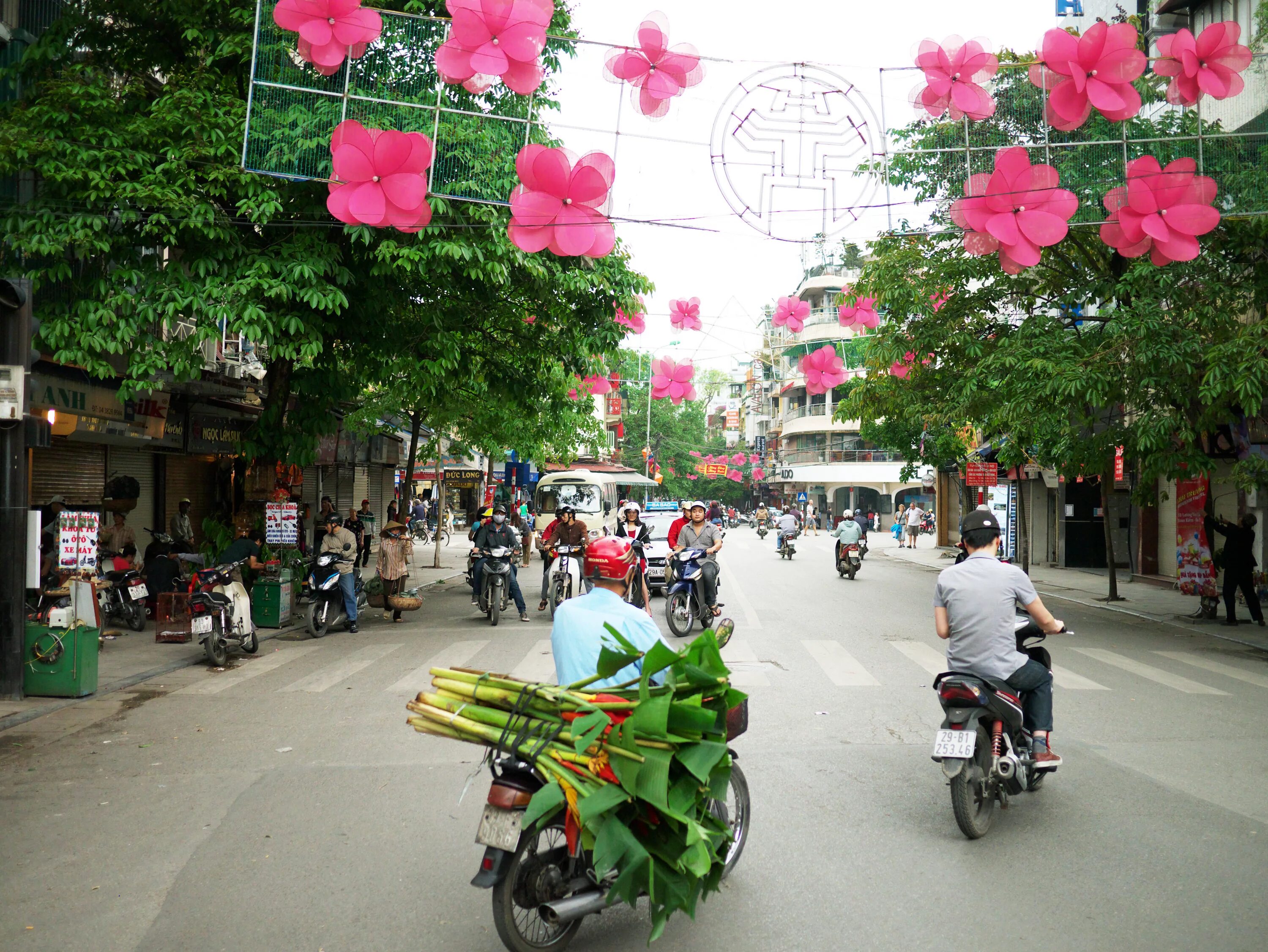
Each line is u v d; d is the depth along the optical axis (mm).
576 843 3947
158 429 17156
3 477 9109
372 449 31531
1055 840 5281
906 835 5375
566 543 16562
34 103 12094
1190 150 11539
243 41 12367
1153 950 3961
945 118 10477
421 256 12086
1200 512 17109
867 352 17844
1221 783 6348
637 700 3924
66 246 11977
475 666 10977
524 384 17453
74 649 9164
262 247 12844
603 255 9039
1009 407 14062
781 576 24797
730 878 4781
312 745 7461
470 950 4027
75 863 5051
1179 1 18484
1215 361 12352
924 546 42906
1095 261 15539
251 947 4074
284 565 14852
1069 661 11352
